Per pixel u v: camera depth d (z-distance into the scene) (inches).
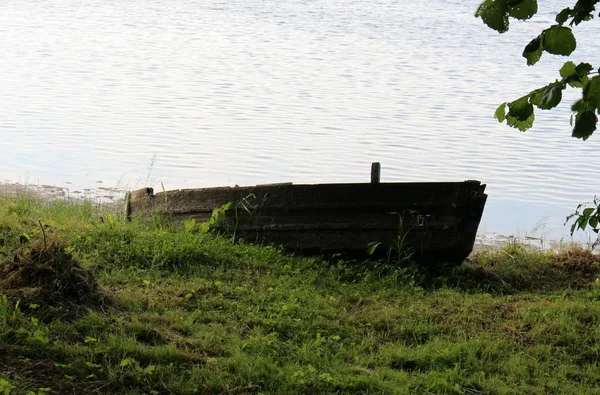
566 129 994.1
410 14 2434.8
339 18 2305.6
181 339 293.3
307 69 1433.3
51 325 284.5
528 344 325.4
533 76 1378.0
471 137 935.7
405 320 342.0
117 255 387.2
